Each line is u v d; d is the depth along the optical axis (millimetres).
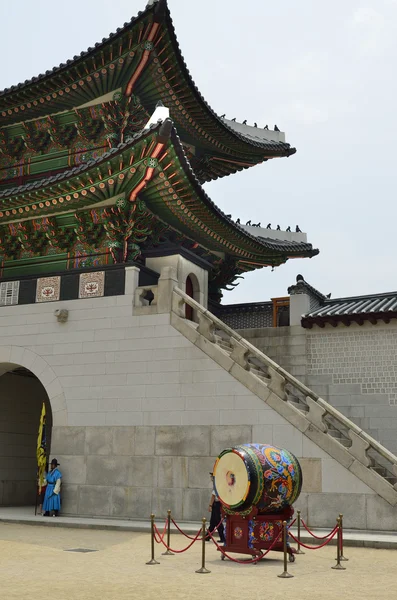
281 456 16141
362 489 19766
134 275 25141
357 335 27109
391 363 26281
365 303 28719
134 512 22969
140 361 24141
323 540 18016
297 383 21562
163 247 27391
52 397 25281
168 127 21750
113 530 21156
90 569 13805
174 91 28531
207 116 30891
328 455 20422
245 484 15273
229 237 30609
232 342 22906
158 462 23000
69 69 27500
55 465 24344
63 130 30422
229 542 15734
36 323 26312
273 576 13234
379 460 25203
